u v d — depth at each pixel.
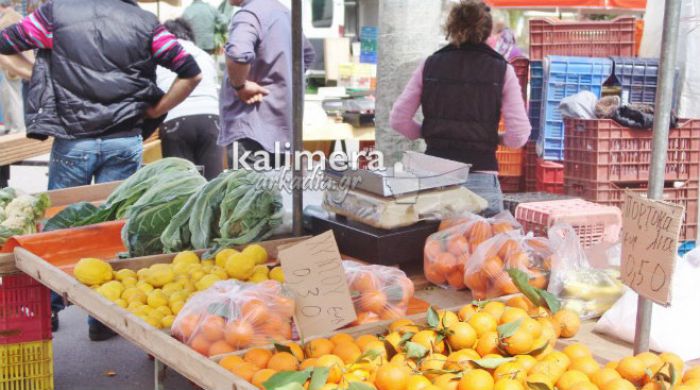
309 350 2.17
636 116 4.82
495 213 3.98
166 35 4.51
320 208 3.46
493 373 1.93
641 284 1.96
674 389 1.81
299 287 2.38
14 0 9.38
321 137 6.91
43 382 3.82
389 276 2.58
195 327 2.26
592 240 3.95
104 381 4.33
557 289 2.65
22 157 6.45
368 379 1.93
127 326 2.42
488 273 2.69
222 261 2.97
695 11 5.36
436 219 3.11
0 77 9.95
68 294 2.83
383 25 4.91
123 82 4.43
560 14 11.42
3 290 3.66
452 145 4.18
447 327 2.13
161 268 2.85
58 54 4.32
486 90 4.05
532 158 6.09
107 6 4.37
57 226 3.69
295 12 3.22
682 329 2.31
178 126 6.03
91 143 4.43
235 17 5.15
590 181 4.90
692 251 2.70
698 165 4.88
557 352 2.06
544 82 5.86
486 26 4.11
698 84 5.44
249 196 3.26
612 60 5.82
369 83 9.18
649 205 1.92
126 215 3.55
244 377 2.01
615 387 1.85
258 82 5.23
